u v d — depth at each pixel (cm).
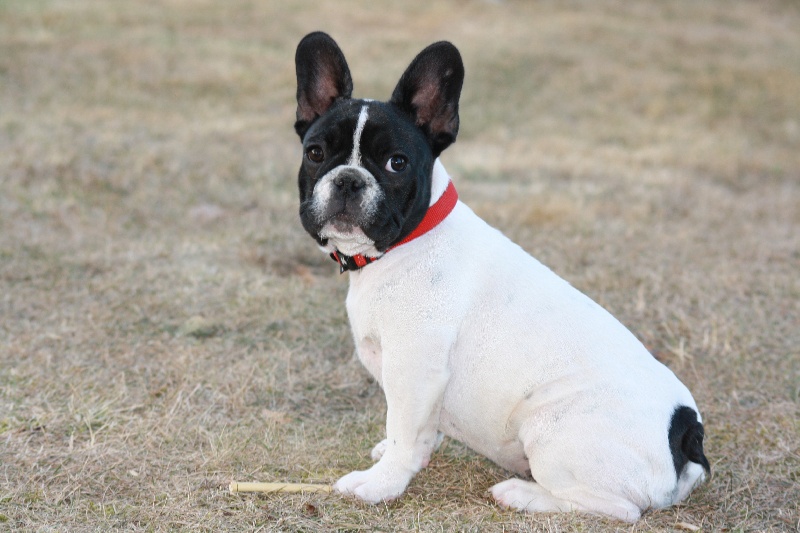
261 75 1428
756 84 1631
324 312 682
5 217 812
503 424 430
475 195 984
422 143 423
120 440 485
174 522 405
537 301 428
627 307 702
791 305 723
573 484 413
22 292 675
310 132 426
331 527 407
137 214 862
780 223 955
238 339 631
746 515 436
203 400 543
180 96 1293
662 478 410
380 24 1844
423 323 414
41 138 1023
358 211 398
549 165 1132
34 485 434
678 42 1925
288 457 479
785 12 2359
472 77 1545
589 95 1517
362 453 493
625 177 1100
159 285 707
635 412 407
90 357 589
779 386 589
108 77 1316
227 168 1009
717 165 1187
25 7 1622
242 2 1869
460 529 405
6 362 571
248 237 831
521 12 2061
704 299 728
